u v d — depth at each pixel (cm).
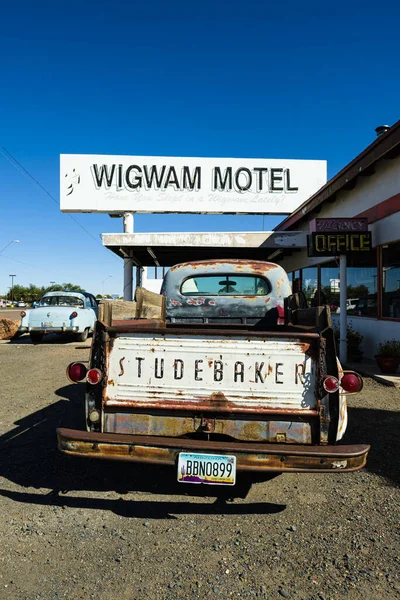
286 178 1489
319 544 285
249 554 275
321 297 1280
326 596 236
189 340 312
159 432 315
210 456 289
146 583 246
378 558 269
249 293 584
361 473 396
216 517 323
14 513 325
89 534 297
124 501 347
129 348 318
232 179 1480
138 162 1457
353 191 1027
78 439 300
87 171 1451
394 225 837
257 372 307
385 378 738
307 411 303
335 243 882
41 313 1375
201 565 263
